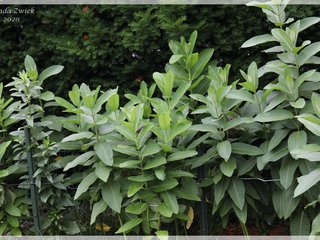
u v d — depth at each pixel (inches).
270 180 127.1
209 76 135.4
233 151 126.3
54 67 146.0
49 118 143.9
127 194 123.6
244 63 165.9
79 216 148.0
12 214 134.3
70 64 173.0
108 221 149.1
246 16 161.0
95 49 167.0
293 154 113.7
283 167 122.5
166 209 119.6
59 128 142.3
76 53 165.5
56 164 134.6
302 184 109.8
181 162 129.2
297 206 129.5
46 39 170.9
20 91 139.6
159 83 132.6
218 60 168.6
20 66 174.9
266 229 145.4
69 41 168.6
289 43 123.2
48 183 135.9
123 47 167.8
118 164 123.1
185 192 124.9
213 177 128.4
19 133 136.2
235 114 130.0
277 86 121.3
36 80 143.8
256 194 130.3
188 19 163.9
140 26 159.6
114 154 127.2
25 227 144.9
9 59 175.5
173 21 160.1
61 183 135.9
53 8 172.1
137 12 164.2
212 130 124.0
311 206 124.5
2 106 138.8
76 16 168.2
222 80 132.0
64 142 133.1
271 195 135.3
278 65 124.6
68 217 141.3
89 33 165.5
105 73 176.9
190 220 132.9
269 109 121.9
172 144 131.5
